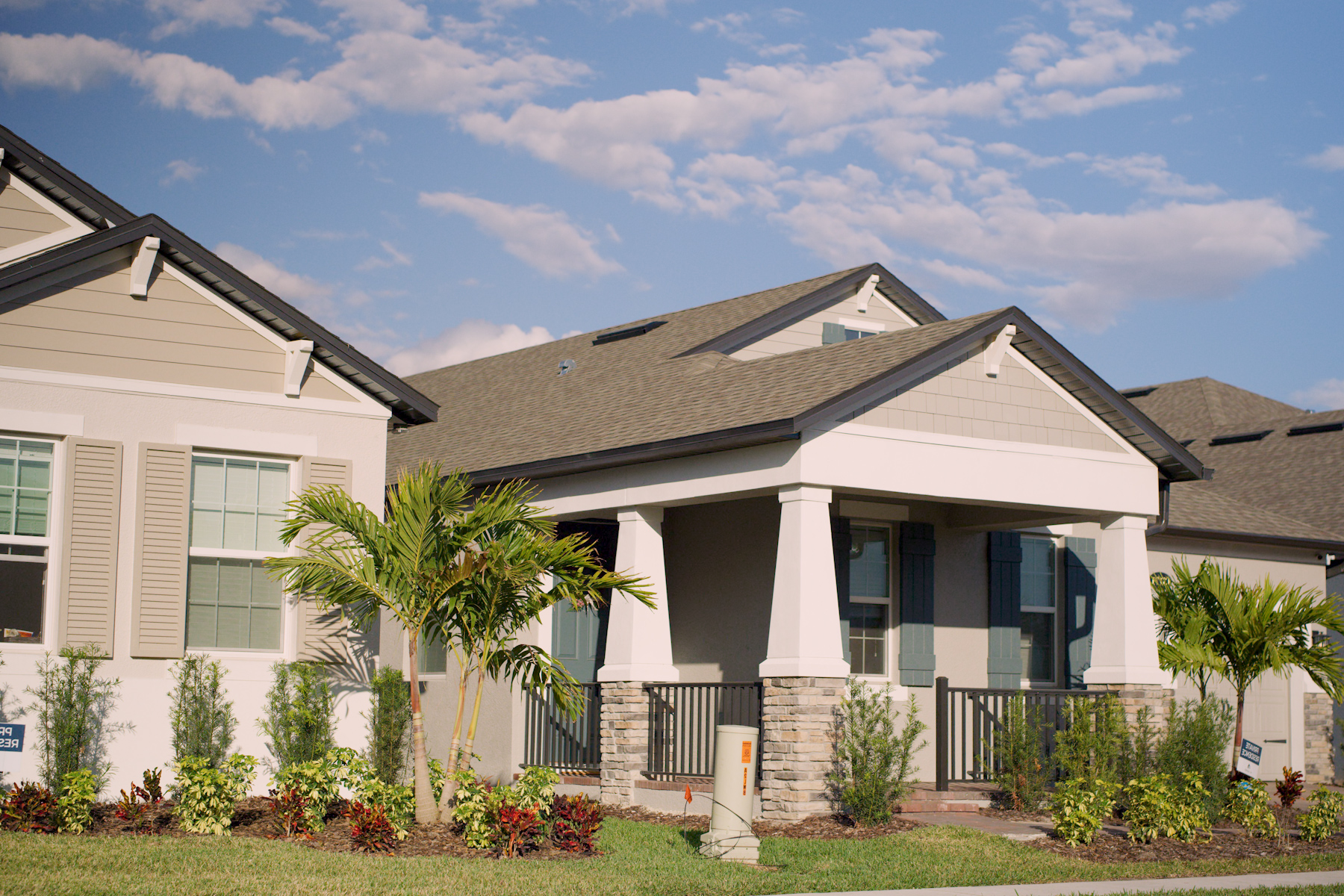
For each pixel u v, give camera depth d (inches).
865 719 583.2
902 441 618.5
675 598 766.5
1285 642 707.4
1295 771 842.8
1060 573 807.7
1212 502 922.1
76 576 536.7
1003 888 464.4
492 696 749.9
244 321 586.2
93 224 615.2
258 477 590.9
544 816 532.4
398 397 615.8
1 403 531.5
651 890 435.2
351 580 540.7
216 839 483.8
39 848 439.5
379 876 431.2
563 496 725.3
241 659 572.7
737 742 523.5
